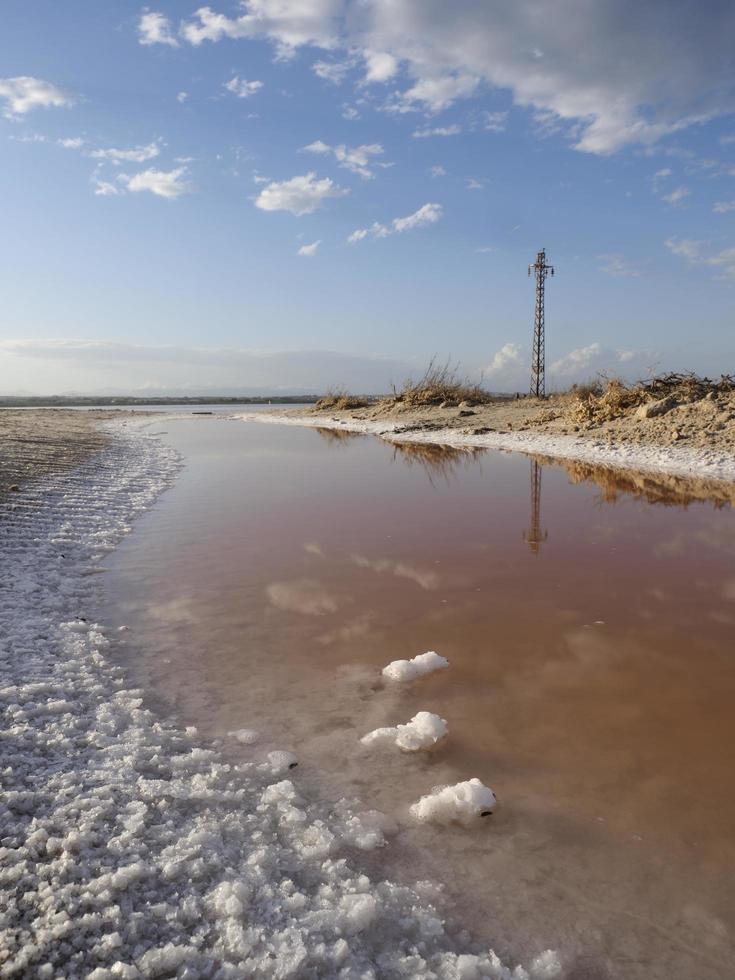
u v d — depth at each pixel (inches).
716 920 79.1
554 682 139.3
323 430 975.0
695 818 96.8
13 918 76.4
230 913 77.9
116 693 134.4
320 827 94.2
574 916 80.0
